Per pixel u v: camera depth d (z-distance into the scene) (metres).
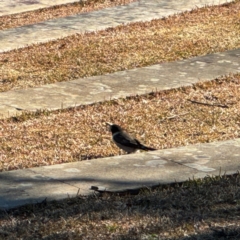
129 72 18.12
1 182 11.23
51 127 14.58
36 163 12.38
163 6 24.92
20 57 19.69
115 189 10.91
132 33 21.59
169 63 18.77
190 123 14.55
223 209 10.28
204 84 17.00
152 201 10.57
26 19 24.08
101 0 26.06
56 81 17.64
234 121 14.62
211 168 11.74
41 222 9.91
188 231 9.55
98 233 9.50
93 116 15.13
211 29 21.73
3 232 9.59
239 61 18.77
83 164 12.05
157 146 13.16
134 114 15.21
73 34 21.78
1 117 15.16
